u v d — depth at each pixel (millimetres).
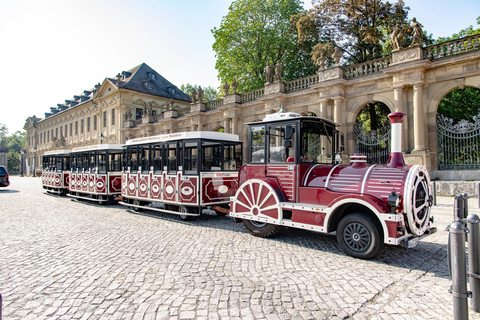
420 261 5664
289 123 7207
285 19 29953
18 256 6363
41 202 16766
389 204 5379
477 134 14375
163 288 4527
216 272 5184
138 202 12656
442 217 9594
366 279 4789
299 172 6922
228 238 7680
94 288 4578
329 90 18906
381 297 4141
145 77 46938
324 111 19234
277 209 7059
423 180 5918
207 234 8195
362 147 18188
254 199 7586
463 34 29141
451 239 2895
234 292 4336
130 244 7223
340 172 6543
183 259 5953
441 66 15297
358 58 26266
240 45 30766
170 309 3844
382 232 5625
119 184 15695
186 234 8234
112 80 45375
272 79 22922
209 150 10445
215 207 10289
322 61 19344
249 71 29703
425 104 15844
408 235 5484
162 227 9297
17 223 10195
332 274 5016
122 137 42188
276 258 5918
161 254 6332
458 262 2805
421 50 15508
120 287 4598
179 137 10672
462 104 25844
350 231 5973
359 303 3953
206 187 10227
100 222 10273
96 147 15977
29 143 76938
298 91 20844
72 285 4715
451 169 15070
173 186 10781
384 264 5508
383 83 17203
